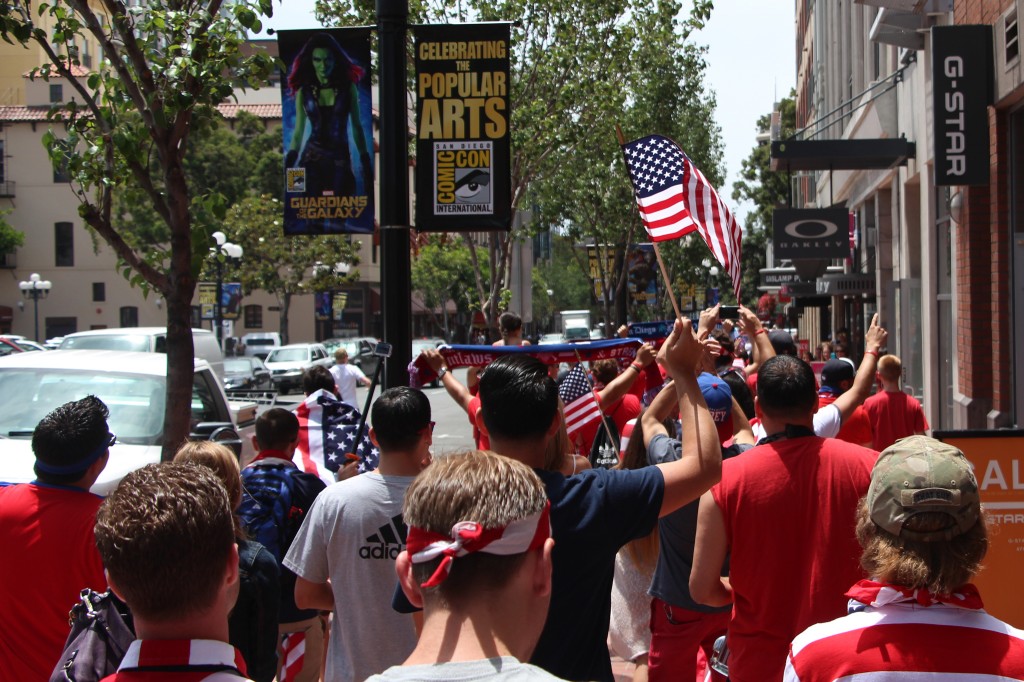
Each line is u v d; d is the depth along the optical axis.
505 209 8.18
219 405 10.43
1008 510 5.75
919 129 15.84
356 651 3.99
